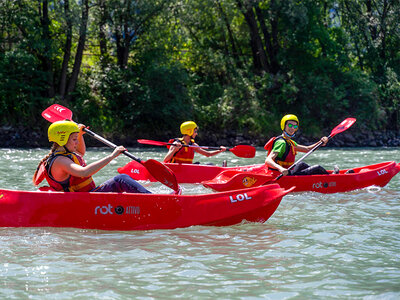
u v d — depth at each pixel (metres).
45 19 32.00
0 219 6.36
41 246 5.60
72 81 33.81
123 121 34.22
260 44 40.56
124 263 5.00
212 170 12.02
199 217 6.71
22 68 31.22
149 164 6.69
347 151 26.70
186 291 4.20
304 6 38.78
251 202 6.87
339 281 4.48
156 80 34.16
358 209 8.24
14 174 12.48
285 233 6.41
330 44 40.94
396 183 11.60
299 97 39.19
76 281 4.43
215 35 43.72
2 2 30.22
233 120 36.31
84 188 6.61
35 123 31.45
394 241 6.00
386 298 4.05
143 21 33.78
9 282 4.38
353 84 39.97
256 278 4.56
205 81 40.31
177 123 35.16
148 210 6.56
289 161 10.14
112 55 37.16
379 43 43.25
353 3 43.22
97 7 33.25
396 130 41.47
